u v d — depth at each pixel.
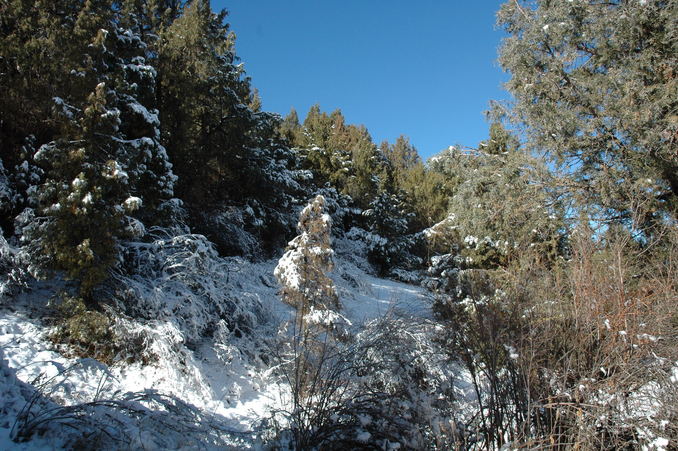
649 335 4.33
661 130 7.96
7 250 7.25
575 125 8.77
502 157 10.62
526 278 5.20
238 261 10.95
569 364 4.27
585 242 5.48
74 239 7.07
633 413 4.07
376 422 4.45
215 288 8.95
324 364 5.12
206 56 13.32
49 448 3.65
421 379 5.19
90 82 7.86
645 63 8.38
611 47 8.96
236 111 14.49
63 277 7.57
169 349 7.09
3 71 8.16
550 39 9.65
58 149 7.17
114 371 6.75
